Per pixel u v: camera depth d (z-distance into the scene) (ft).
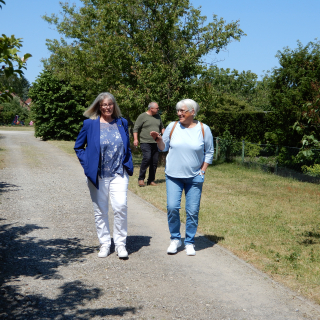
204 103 44.16
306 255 14.78
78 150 14.06
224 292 11.45
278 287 11.82
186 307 10.47
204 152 14.70
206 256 14.53
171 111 43.42
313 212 22.44
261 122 61.05
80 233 17.07
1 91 10.93
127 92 41.78
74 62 57.36
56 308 10.22
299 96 38.47
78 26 66.49
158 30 43.01
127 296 11.06
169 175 14.51
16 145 72.95
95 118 14.07
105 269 13.03
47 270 12.79
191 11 44.57
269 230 18.16
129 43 43.96
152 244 15.88
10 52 9.74
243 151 46.06
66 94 103.86
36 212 20.74
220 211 21.80
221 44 42.78
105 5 44.01
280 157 39.27
